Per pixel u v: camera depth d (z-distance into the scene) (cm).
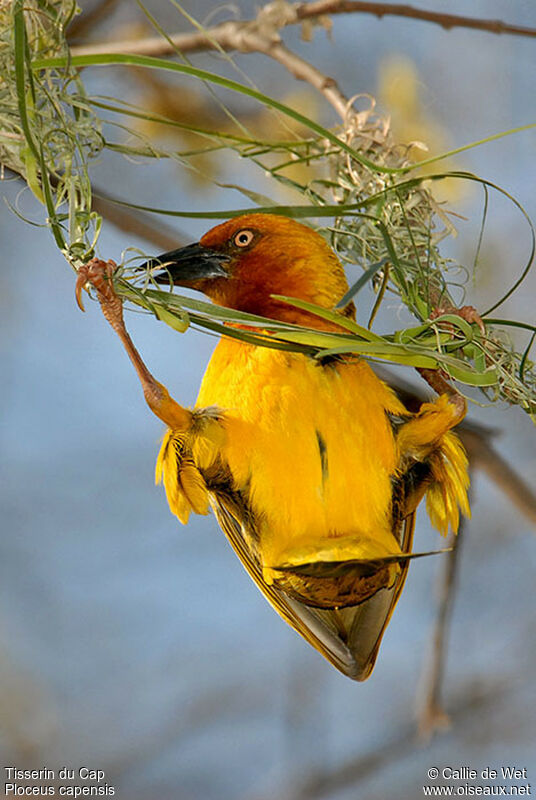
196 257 370
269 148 371
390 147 372
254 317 364
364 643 367
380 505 367
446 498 369
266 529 367
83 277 364
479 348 366
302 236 370
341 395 367
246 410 367
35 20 367
